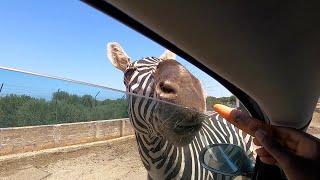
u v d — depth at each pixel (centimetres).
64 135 175
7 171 148
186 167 237
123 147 224
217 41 100
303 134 123
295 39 96
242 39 97
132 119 242
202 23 90
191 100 221
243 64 114
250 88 131
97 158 194
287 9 83
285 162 109
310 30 91
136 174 232
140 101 234
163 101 210
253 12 85
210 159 237
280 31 92
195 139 238
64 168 171
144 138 242
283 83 122
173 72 223
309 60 107
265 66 112
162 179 248
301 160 108
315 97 134
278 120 148
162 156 240
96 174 188
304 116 145
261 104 141
